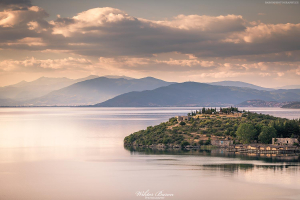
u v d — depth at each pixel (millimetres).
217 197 156500
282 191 163375
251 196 157375
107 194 161625
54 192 165375
